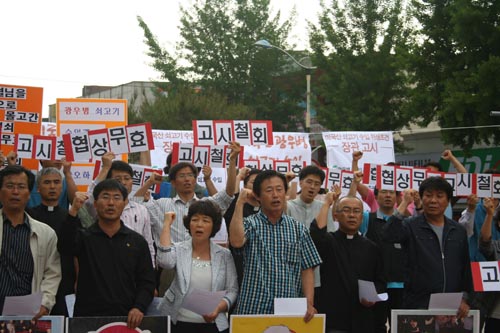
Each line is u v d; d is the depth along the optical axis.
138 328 7.08
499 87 21.16
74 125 13.63
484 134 21.77
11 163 10.15
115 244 7.25
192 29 49.59
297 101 49.31
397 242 8.34
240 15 49.38
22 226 7.36
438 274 8.12
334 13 34.59
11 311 6.97
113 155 9.25
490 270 7.88
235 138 11.48
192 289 7.20
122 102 13.79
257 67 48.53
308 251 7.48
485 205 8.70
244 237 7.30
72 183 9.90
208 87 47.75
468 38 22.03
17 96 12.19
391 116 33.69
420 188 8.34
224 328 7.46
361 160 16.84
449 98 22.16
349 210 8.16
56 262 7.39
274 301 7.21
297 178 12.57
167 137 15.92
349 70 33.81
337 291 8.07
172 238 9.44
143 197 9.70
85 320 7.03
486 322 8.83
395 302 9.53
